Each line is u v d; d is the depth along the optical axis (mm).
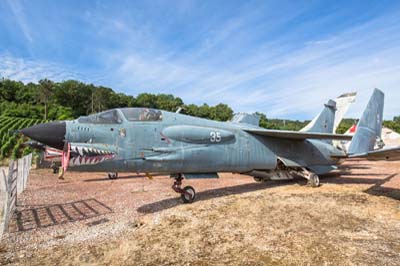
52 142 5934
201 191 9891
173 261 3848
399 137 37656
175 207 7242
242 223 5676
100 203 7871
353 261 3814
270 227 5395
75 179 13883
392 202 7680
